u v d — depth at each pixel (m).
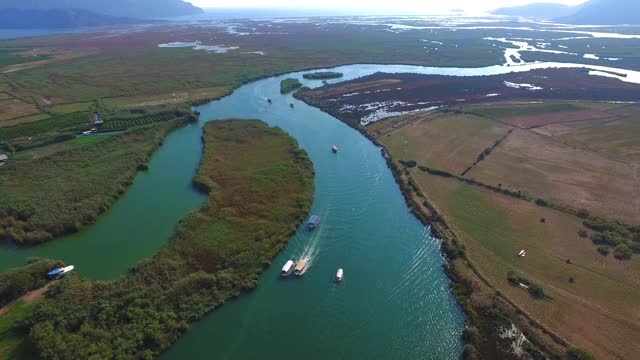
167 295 66.12
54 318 60.31
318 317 65.19
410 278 73.88
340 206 95.94
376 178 109.81
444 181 108.06
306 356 58.72
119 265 76.31
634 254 79.00
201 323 63.47
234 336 61.50
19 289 66.81
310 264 76.44
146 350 57.94
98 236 85.75
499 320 64.44
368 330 63.19
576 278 73.38
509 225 89.12
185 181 109.12
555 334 61.78
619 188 103.75
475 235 85.75
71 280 69.25
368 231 86.81
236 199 97.38
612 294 69.69
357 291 70.44
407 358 58.84
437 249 81.94
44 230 85.19
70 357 54.91
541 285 71.69
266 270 74.69
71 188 101.62
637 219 90.69
